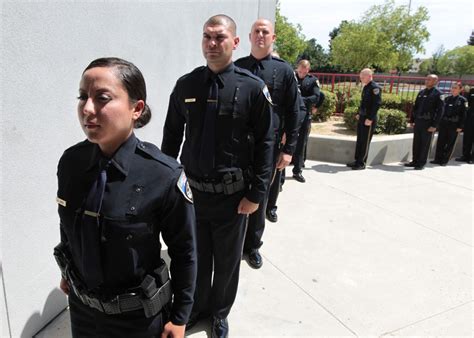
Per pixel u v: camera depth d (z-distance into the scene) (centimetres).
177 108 209
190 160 202
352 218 416
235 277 218
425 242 365
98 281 112
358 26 2586
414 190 535
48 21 190
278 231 373
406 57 2788
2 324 181
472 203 487
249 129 201
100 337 122
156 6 301
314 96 524
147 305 114
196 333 226
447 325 244
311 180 562
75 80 215
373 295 273
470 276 305
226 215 204
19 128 180
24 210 189
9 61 170
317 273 300
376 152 677
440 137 716
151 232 111
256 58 298
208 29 186
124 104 102
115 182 107
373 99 606
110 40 246
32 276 200
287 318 243
